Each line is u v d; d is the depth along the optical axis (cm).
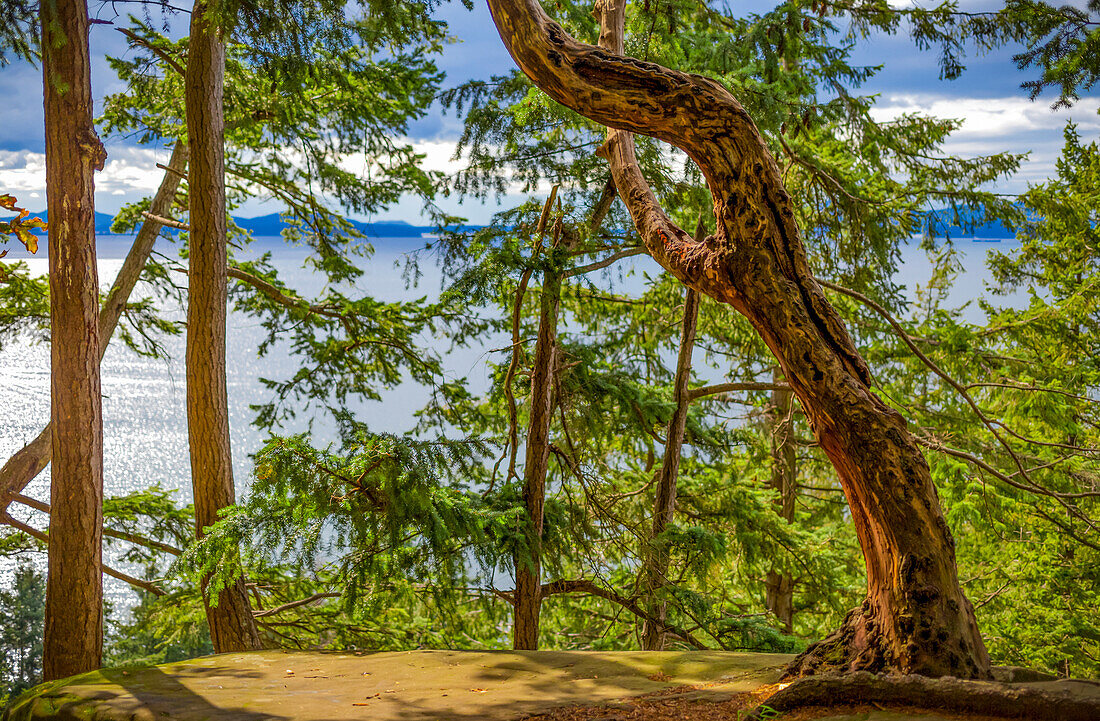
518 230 969
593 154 979
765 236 477
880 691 421
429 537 771
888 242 1227
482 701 543
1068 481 1267
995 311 1744
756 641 1005
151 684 609
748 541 1238
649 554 1012
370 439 755
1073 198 1611
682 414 1091
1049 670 1339
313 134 1191
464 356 2647
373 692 577
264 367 7344
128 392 7125
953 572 447
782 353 478
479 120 974
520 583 920
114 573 1191
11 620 2233
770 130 972
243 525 751
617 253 1044
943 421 1270
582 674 609
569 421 1057
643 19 876
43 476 4544
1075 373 1334
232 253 1341
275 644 1147
